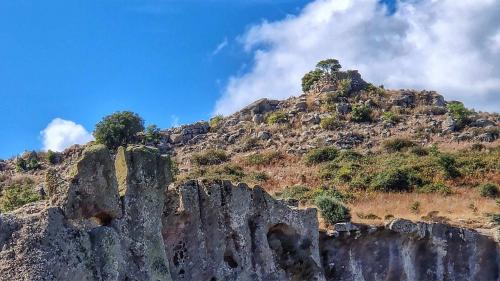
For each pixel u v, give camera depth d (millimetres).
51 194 23594
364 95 86875
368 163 64375
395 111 82500
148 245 25328
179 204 28750
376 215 41812
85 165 24125
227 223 30562
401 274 38375
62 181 23812
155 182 26312
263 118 82125
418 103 85812
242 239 30781
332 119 77875
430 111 82000
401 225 38562
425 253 40312
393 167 60594
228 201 30750
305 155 68312
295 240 33906
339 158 66062
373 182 57000
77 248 22391
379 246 38031
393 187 56250
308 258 33656
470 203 50969
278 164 66625
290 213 33812
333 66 93375
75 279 21844
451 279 40562
